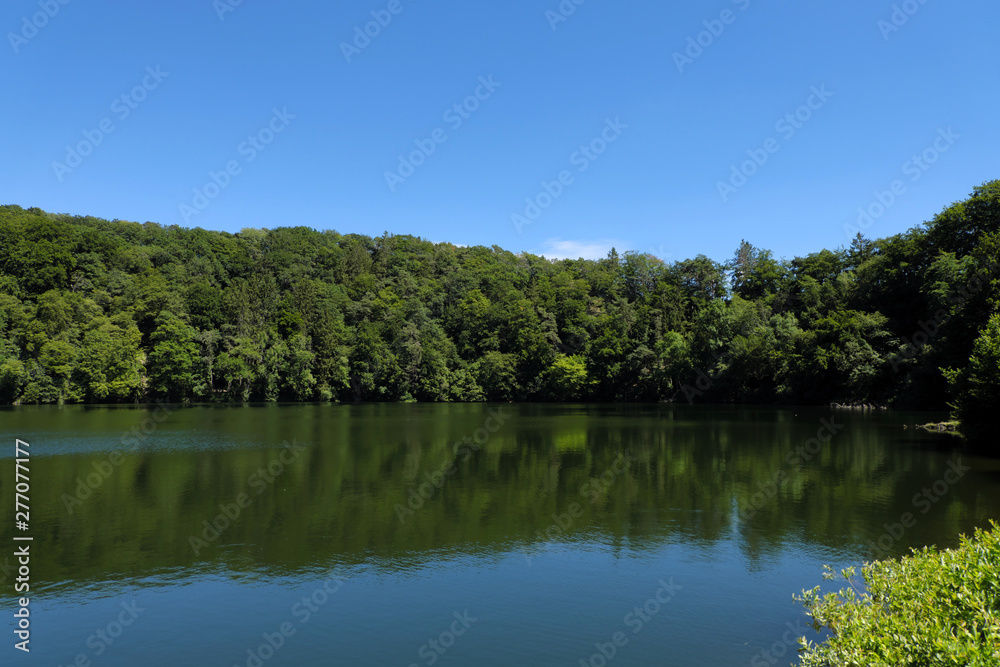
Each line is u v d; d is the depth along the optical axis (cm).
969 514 1814
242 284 9600
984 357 2856
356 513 1909
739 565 1414
